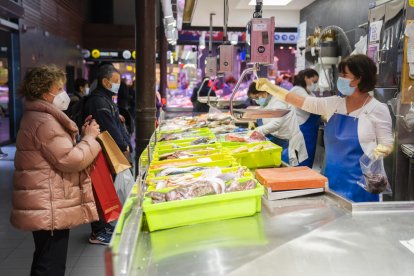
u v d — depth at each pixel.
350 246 1.43
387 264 1.30
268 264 1.30
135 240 1.29
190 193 1.62
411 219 1.70
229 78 9.16
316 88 5.97
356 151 2.49
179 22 8.20
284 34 10.32
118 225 1.12
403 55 3.51
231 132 3.75
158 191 1.68
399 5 3.57
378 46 3.96
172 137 3.41
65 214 2.27
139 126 4.02
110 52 14.16
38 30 9.88
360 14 5.03
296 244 1.44
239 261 1.31
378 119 2.46
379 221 1.67
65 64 12.14
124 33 14.52
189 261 1.31
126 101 8.12
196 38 12.71
